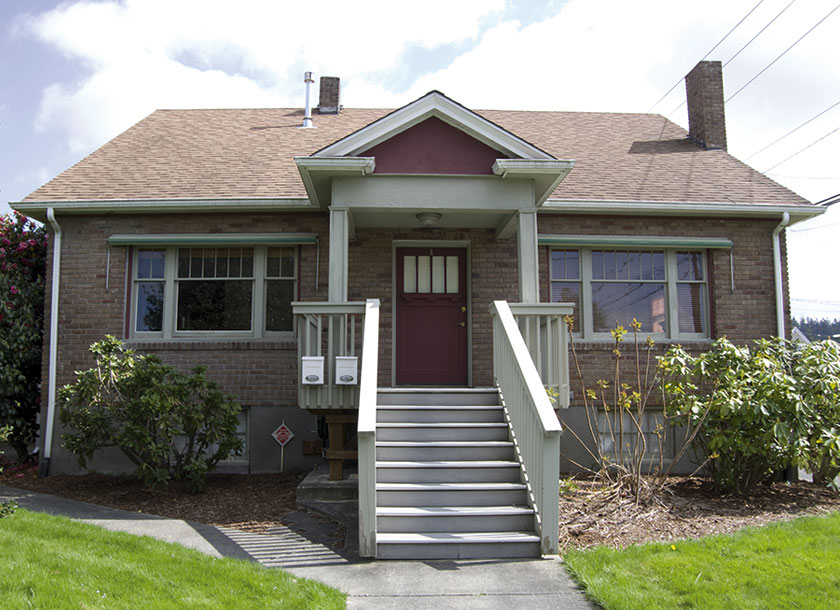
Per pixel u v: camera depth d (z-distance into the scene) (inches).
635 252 385.4
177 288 369.4
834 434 290.2
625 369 367.6
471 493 229.0
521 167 294.8
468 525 217.2
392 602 168.9
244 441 355.3
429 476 238.4
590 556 198.7
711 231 383.2
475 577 187.8
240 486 314.2
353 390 279.7
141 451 293.9
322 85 510.0
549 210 367.2
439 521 217.0
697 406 293.6
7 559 179.6
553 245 374.6
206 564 188.2
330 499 270.5
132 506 274.1
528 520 218.7
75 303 361.7
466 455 250.1
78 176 385.7
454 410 271.9
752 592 170.7
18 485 321.7
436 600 170.4
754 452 283.1
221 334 364.8
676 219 381.7
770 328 379.6
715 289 379.9
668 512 257.0
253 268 369.7
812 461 305.0
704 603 163.0
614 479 315.3
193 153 422.6
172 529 236.1
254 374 355.6
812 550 203.6
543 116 510.0
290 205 354.0
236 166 402.6
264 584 174.1
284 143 439.5
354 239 368.8
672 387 313.7
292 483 319.3
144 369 298.7
